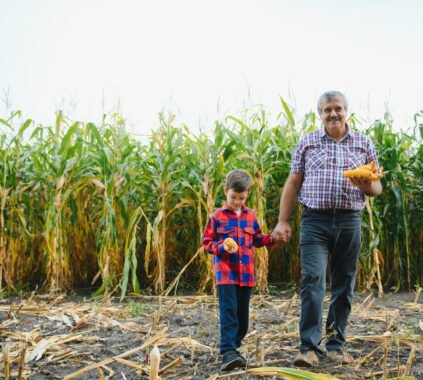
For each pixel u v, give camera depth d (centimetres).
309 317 318
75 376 271
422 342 366
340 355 329
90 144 661
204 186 617
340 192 324
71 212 664
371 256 642
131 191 667
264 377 292
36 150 665
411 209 684
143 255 691
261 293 619
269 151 660
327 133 346
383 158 656
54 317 456
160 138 646
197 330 415
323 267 324
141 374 304
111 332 412
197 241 666
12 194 638
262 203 624
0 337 390
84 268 709
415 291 645
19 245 652
